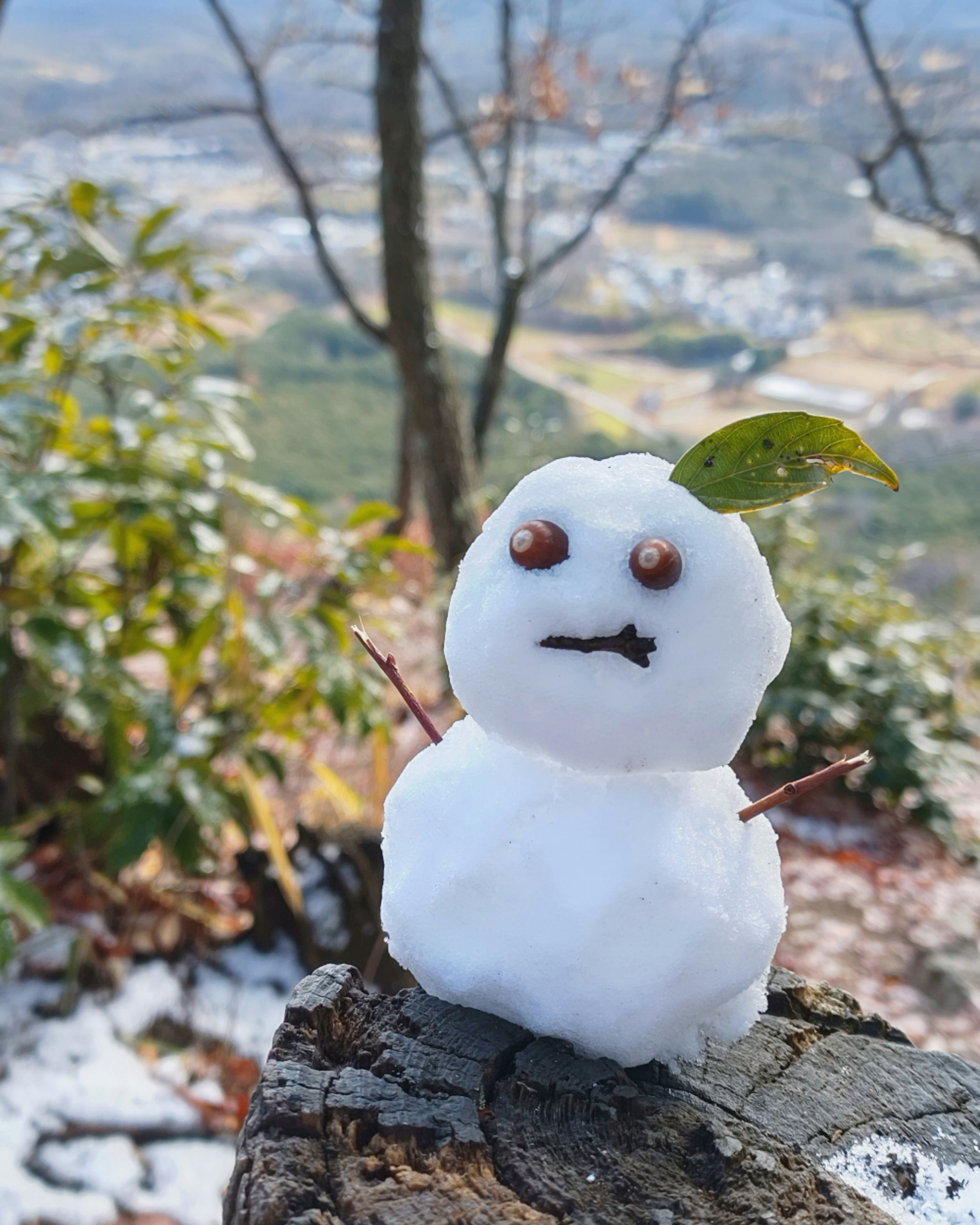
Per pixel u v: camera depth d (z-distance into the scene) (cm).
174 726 249
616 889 92
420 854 102
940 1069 108
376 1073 99
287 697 268
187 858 245
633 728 91
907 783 372
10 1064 222
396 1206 83
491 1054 101
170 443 267
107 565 313
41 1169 199
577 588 89
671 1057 105
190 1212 194
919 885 345
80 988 243
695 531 92
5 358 258
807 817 382
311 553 327
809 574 445
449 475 445
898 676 392
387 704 406
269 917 259
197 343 283
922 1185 94
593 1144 92
